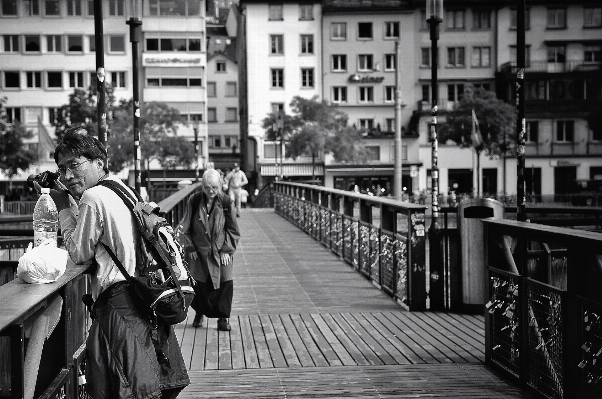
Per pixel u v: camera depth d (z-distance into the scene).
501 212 10.37
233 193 31.05
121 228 4.32
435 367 7.52
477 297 10.31
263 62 75.31
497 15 74.94
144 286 4.27
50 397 4.04
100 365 4.25
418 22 75.75
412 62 75.50
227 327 9.45
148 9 71.50
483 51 75.25
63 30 71.38
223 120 90.25
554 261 7.77
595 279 5.44
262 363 7.81
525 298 6.58
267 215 32.69
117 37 71.88
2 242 9.69
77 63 71.56
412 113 75.75
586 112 73.06
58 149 4.49
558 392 5.94
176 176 71.56
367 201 13.70
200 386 6.88
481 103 65.12
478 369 7.40
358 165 73.88
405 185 73.94
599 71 73.62
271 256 17.41
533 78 73.69
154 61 71.81
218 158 89.00
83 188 4.50
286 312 10.70
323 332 9.30
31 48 71.56
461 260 10.39
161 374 4.41
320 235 20.22
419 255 10.65
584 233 5.71
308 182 43.59
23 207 43.72
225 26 104.69
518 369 6.77
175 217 13.80
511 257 7.32
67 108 59.72
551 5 74.50
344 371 7.39
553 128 73.25
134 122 15.66
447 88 75.75
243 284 13.28
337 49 75.62
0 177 68.56
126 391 4.20
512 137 66.19
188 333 9.36
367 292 12.35
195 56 72.25
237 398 6.47
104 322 4.28
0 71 71.31
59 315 4.36
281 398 6.47
